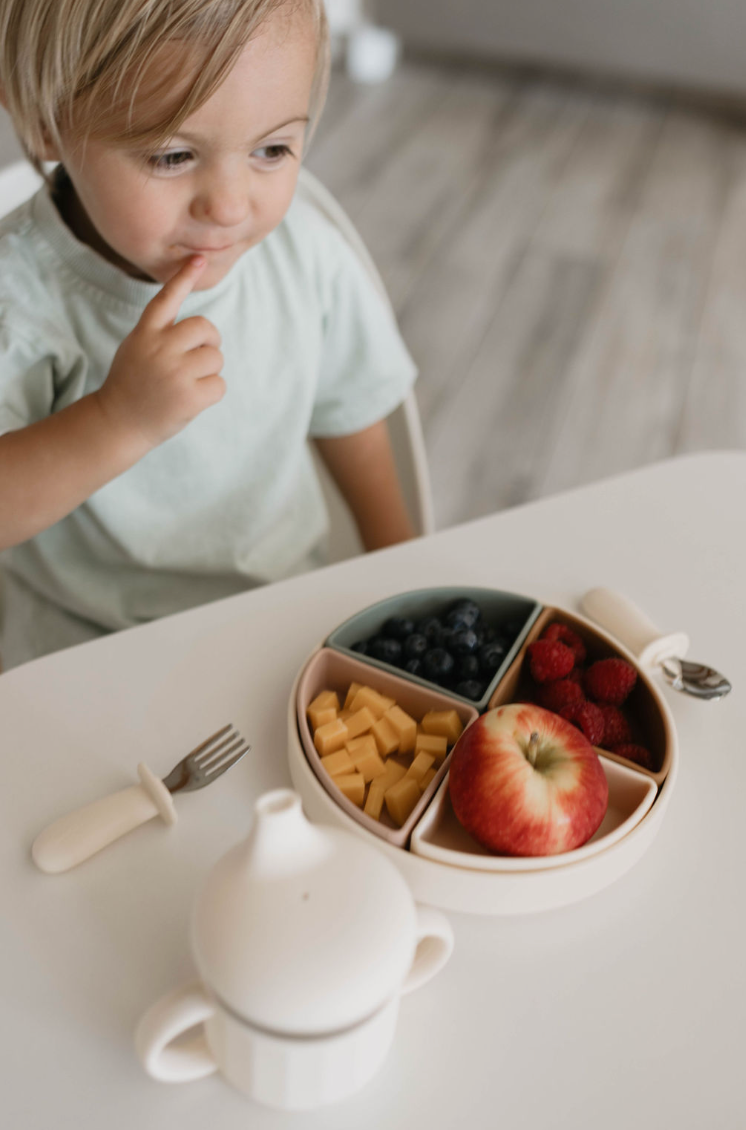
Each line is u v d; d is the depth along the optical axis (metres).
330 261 0.96
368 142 3.20
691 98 3.61
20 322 0.79
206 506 0.95
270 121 0.65
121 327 0.82
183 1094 0.45
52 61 0.62
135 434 0.72
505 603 0.69
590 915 0.53
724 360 2.41
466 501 2.00
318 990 0.38
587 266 2.70
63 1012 0.48
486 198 2.96
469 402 2.25
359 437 1.06
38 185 0.97
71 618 0.98
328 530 1.17
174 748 0.61
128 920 0.52
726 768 0.62
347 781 0.56
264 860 0.41
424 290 2.58
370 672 0.62
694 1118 0.45
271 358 0.93
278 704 0.64
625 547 0.79
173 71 0.61
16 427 0.82
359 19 3.63
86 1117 0.44
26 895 0.52
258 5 0.60
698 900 0.54
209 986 0.40
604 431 2.19
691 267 2.73
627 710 0.65
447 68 3.70
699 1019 0.49
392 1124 0.45
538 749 0.54
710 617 0.73
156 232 0.70
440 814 0.55
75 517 0.91
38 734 0.61
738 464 0.89
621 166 3.19
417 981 0.46
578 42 3.48
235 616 0.71
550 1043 0.48
